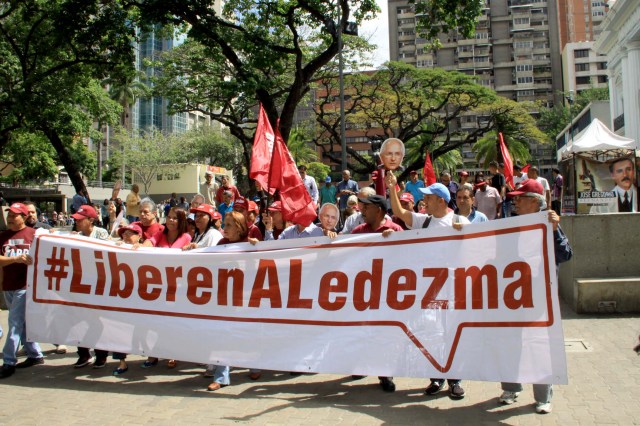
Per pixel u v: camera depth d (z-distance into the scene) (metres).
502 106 35.78
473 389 4.84
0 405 4.68
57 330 5.64
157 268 5.38
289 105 14.92
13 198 57.00
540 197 4.33
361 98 34.78
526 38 91.88
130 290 5.45
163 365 6.00
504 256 4.27
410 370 4.41
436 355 4.36
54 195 56.75
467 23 14.66
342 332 4.68
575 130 40.16
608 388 4.55
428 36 15.50
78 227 6.29
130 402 4.70
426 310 4.45
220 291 5.13
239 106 23.17
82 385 5.23
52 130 19.56
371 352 4.55
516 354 4.12
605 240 7.24
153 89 24.36
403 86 34.28
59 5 15.54
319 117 34.84
